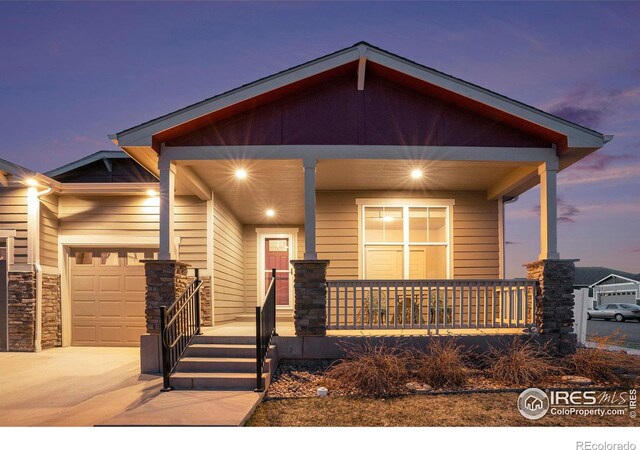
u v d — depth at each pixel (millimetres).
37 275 9375
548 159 7551
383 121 7570
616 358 6926
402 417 4992
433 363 6355
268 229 13609
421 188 10266
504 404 5457
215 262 10016
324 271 7113
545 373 6516
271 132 7488
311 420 4883
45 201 9773
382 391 5863
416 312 10008
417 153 7512
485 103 7152
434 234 10445
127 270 10242
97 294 10211
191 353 6688
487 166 8109
